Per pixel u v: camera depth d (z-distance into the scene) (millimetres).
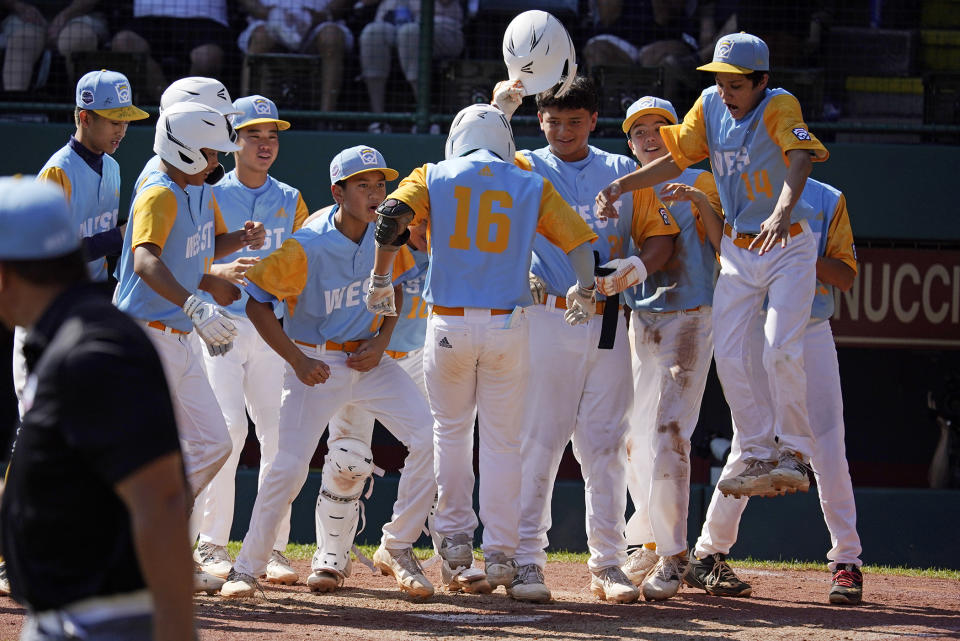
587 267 17938
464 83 34656
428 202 18219
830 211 21031
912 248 35188
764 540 33156
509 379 18344
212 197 18922
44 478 7418
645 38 35469
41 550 7508
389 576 22453
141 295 17844
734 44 17859
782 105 17844
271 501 18781
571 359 19109
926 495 33656
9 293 7844
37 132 33438
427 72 34031
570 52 19922
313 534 33062
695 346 19984
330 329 19000
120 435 7285
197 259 18344
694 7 35531
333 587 20109
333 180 19016
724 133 18375
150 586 7449
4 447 36594
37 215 7711
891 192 33875
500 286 18047
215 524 21484
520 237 18094
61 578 7547
